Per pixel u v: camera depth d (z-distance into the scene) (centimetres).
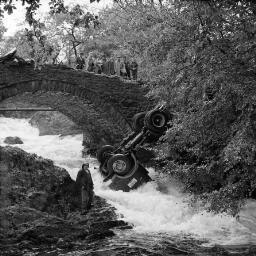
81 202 1725
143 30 2314
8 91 2431
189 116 1588
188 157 1922
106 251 1379
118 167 2183
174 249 1420
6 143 3344
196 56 1448
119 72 2736
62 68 2517
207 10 1181
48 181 1683
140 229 1661
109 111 2592
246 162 1436
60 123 3766
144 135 2230
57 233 1462
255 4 1192
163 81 1606
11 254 1318
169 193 2098
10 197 1528
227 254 1366
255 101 1309
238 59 1359
